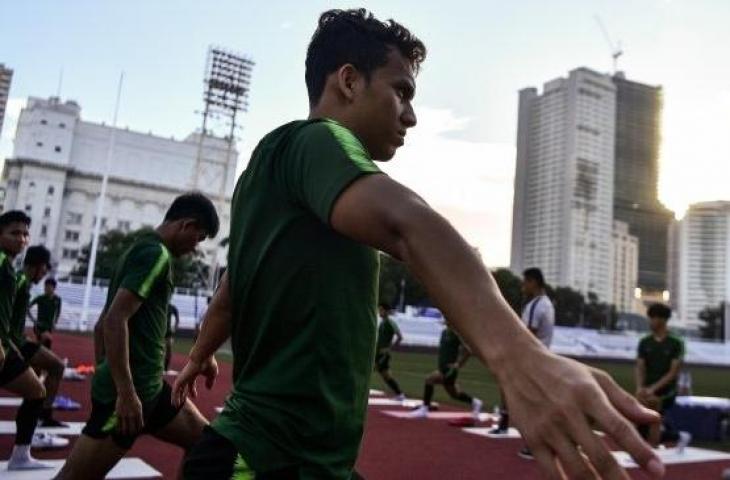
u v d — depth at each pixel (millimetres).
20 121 86938
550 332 6859
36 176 85438
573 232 100938
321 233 1293
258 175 1356
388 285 57219
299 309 1288
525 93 112000
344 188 934
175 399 2336
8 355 4586
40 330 10633
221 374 14281
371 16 1454
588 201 102875
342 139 1062
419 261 813
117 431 2893
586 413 634
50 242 85188
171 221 3340
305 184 1071
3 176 86312
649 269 116375
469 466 6137
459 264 791
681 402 9562
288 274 1289
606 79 106500
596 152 104688
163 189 93250
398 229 842
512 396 704
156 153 93438
